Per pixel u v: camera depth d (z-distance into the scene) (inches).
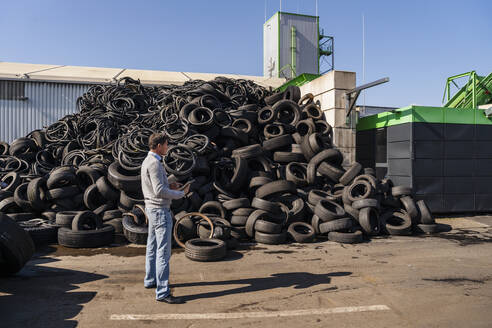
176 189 156.3
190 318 128.9
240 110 399.5
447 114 377.1
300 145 371.9
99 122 390.3
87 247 234.1
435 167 372.5
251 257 217.3
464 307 141.9
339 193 324.2
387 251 235.6
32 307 137.6
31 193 275.4
